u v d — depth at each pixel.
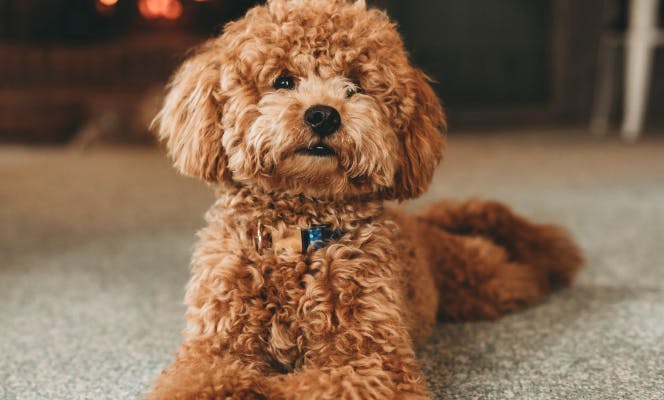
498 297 1.99
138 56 7.23
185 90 1.62
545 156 5.37
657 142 5.91
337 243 1.45
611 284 2.28
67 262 2.65
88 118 6.95
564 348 1.70
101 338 1.84
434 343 1.78
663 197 3.68
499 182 4.32
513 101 8.20
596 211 3.42
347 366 1.28
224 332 1.40
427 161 1.65
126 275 2.48
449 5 7.91
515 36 8.05
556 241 2.30
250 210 1.50
